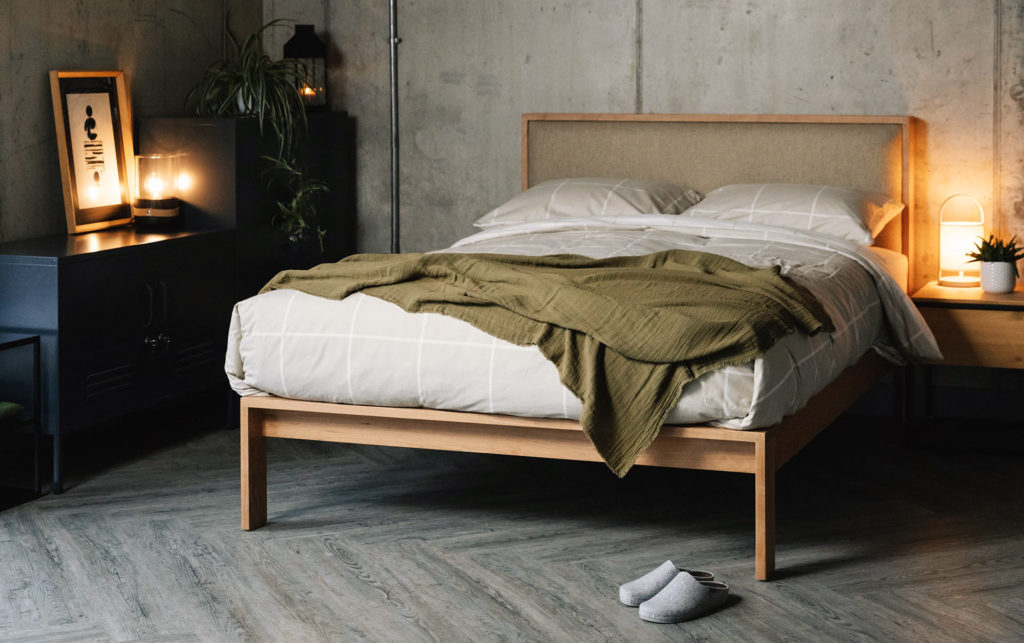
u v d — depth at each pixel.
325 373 3.05
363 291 3.09
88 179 4.18
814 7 4.49
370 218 5.36
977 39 4.27
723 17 4.64
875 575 2.84
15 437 3.96
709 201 4.35
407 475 3.72
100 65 4.34
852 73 4.47
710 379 2.71
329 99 5.31
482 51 5.04
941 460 3.90
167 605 2.69
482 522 3.26
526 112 5.01
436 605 2.68
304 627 2.57
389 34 5.18
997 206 4.33
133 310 3.85
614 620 2.60
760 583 2.80
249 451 3.18
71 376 3.57
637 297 2.90
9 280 3.54
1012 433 4.24
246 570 2.90
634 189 4.49
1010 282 4.05
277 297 3.15
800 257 3.66
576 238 4.02
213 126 4.34
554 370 2.83
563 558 2.98
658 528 3.20
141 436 4.24
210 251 4.25
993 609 2.63
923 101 4.39
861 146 4.42
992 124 4.30
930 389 4.46
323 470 3.78
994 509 3.36
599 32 4.84
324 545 3.08
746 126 4.60
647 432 2.75
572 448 2.94
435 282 3.15
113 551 3.04
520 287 2.98
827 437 4.22
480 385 2.90
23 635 2.53
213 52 5.03
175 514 3.34
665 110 4.79
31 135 4.01
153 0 4.62
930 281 4.48
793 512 3.34
